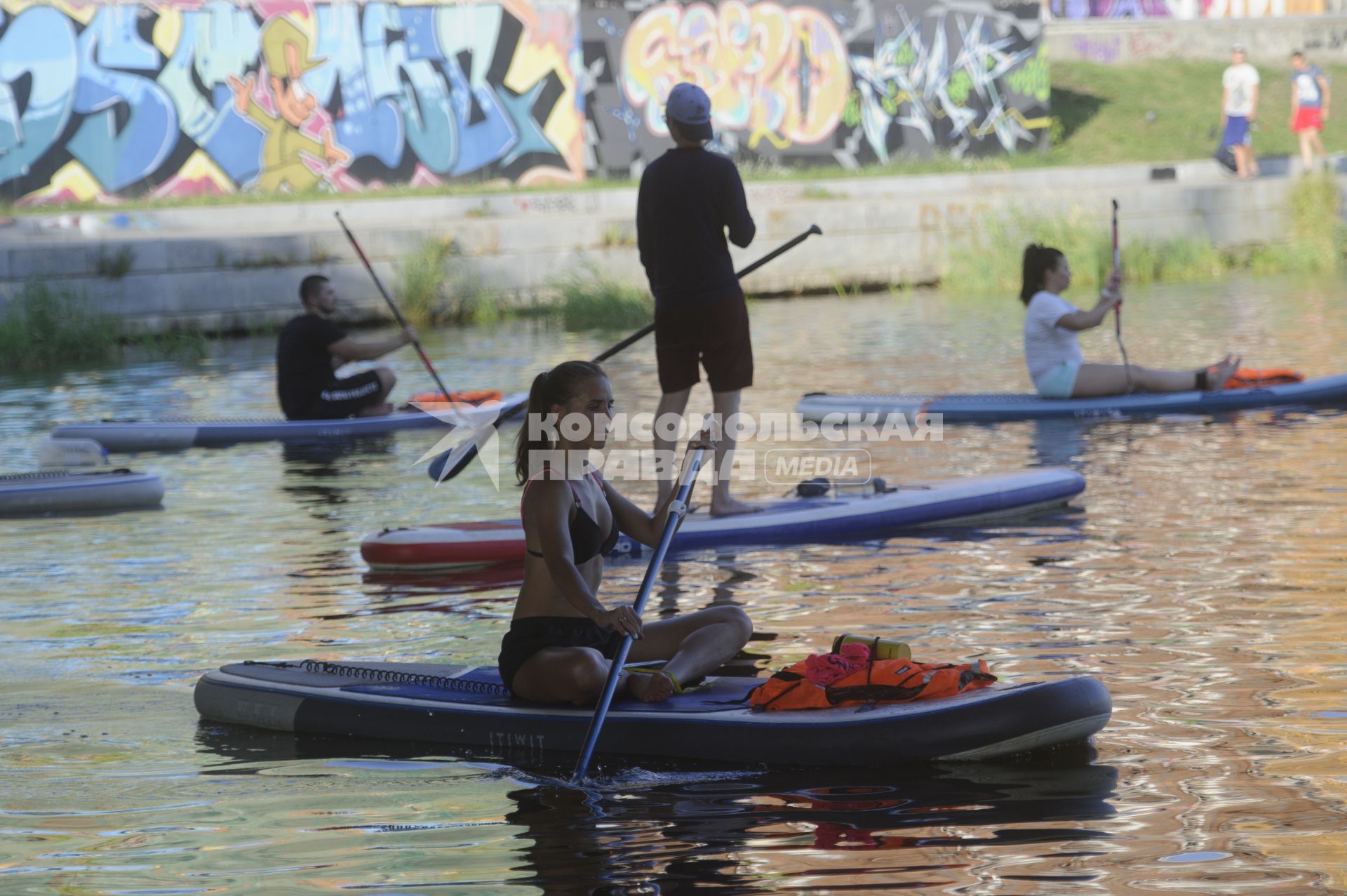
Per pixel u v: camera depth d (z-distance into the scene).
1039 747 16.27
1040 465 34.50
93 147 83.81
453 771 16.58
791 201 87.56
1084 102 117.19
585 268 76.56
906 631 21.41
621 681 17.67
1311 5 137.00
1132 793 15.15
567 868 13.89
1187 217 85.31
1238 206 86.12
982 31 104.56
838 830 14.52
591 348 60.81
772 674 18.89
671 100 27.69
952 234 82.50
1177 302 68.31
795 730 16.36
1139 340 56.22
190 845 14.73
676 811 15.16
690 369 28.30
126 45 84.12
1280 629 20.70
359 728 17.88
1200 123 114.38
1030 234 80.69
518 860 14.10
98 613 24.03
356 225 78.31
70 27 82.81
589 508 17.91
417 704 17.81
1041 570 24.83
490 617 23.39
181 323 69.38
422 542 26.69
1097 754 16.27
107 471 34.50
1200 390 41.84
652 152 95.94
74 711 19.11
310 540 29.30
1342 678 18.45
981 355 54.72
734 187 27.56
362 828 15.04
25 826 15.29
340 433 42.62
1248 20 128.38
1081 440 37.56
